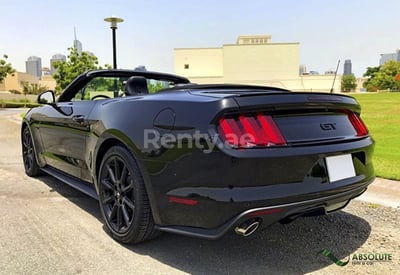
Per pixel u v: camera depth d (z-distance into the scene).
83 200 3.70
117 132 2.55
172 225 2.28
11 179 4.58
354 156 2.46
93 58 20.78
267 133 2.07
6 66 37.53
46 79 83.44
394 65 73.25
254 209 1.98
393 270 2.30
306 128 2.25
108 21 10.24
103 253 2.49
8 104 35.94
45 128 3.96
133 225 2.47
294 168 2.09
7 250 2.51
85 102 3.24
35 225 2.98
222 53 63.91
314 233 2.89
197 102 2.17
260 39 79.00
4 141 8.35
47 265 2.30
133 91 3.49
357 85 91.44
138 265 2.33
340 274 2.25
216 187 2.03
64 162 3.61
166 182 2.23
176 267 2.31
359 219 3.20
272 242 2.72
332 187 2.23
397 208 3.47
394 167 5.02
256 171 1.99
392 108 17.66
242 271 2.28
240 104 2.05
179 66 65.25
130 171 2.47
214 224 2.08
